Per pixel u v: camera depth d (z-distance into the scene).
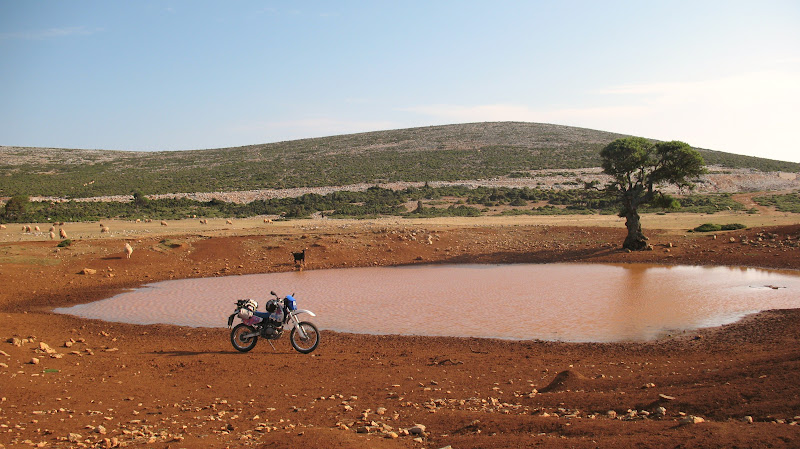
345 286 23.34
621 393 7.97
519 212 59.69
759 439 5.29
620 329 14.48
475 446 6.00
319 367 11.05
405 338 14.09
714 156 108.81
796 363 7.81
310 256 32.09
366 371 10.70
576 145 119.81
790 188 77.44
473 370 10.71
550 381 9.62
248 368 10.95
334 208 66.50
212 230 40.03
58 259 28.83
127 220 53.06
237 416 7.82
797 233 30.00
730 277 23.02
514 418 6.92
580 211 59.62
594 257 30.55
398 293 21.28
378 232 37.19
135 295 22.17
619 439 5.74
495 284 22.98
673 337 13.36
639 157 30.59
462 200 70.75
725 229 34.75
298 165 109.31
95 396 8.85
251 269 29.22
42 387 9.23
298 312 12.81
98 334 15.02
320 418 7.62
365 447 6.00
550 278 24.34
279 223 48.75
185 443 6.46
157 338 14.50
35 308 19.84
